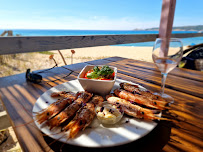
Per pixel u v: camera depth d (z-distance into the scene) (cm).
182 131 18
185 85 36
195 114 22
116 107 22
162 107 23
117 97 27
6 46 34
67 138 16
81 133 17
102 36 59
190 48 68
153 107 23
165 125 20
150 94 26
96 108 22
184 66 66
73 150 15
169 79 40
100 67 33
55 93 27
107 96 28
